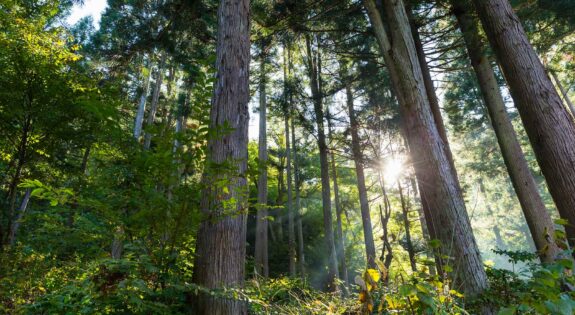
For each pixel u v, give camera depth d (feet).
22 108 10.53
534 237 18.76
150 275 6.89
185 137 7.02
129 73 36.70
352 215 65.72
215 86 11.62
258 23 26.03
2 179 11.85
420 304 4.18
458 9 22.72
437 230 13.29
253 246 57.41
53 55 12.51
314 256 55.52
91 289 5.92
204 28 24.81
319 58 39.09
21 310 6.72
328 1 25.21
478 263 11.90
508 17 14.15
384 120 33.63
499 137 21.08
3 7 14.25
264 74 33.99
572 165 11.56
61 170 12.62
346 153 35.94
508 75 13.79
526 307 3.53
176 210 6.74
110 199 7.06
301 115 33.86
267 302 9.37
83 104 6.47
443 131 22.16
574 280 3.91
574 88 49.24
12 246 9.96
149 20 25.85
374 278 4.80
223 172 7.26
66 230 7.69
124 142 8.09
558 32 24.23
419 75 15.79
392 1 17.10
